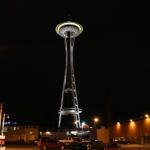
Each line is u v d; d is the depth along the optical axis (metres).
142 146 60.62
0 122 32.28
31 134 107.75
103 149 45.53
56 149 49.84
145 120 72.88
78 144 46.41
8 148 53.75
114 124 90.31
